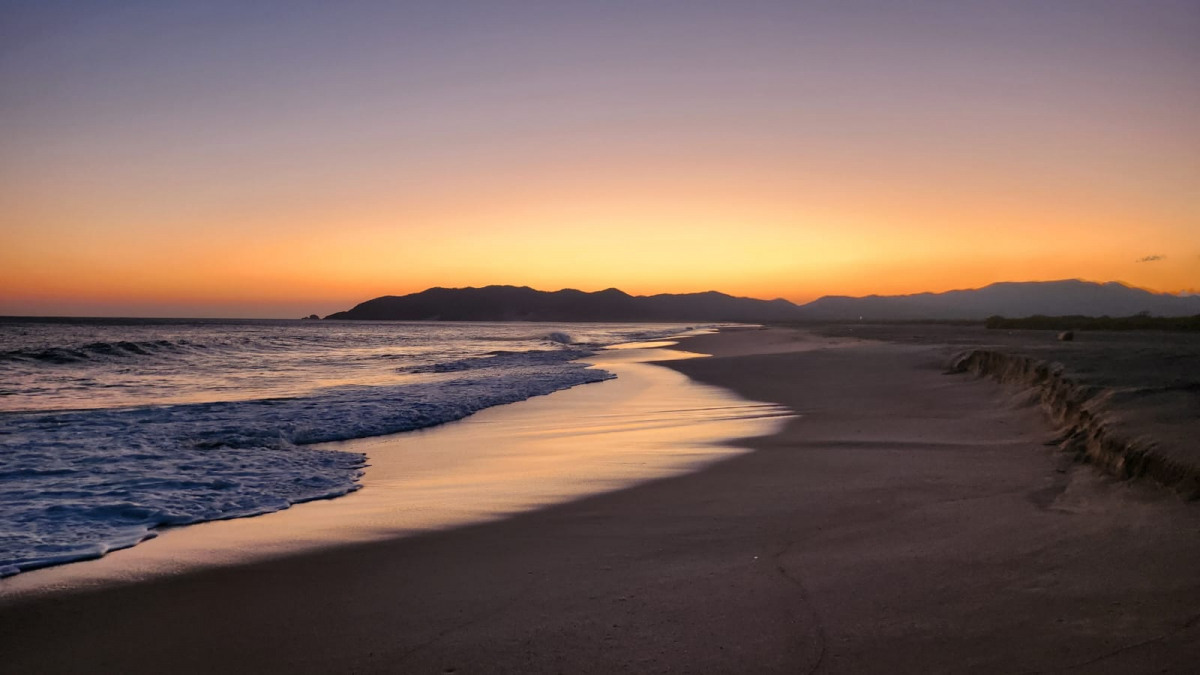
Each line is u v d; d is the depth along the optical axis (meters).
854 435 9.65
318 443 10.52
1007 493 6.10
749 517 5.79
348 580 4.60
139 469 8.44
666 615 3.82
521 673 3.23
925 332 47.19
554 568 4.70
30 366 25.52
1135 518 4.81
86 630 3.90
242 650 3.61
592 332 89.62
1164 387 7.66
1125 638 3.15
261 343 44.56
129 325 98.88
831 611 3.73
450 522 5.97
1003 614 3.53
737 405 13.77
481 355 36.00
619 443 9.93
